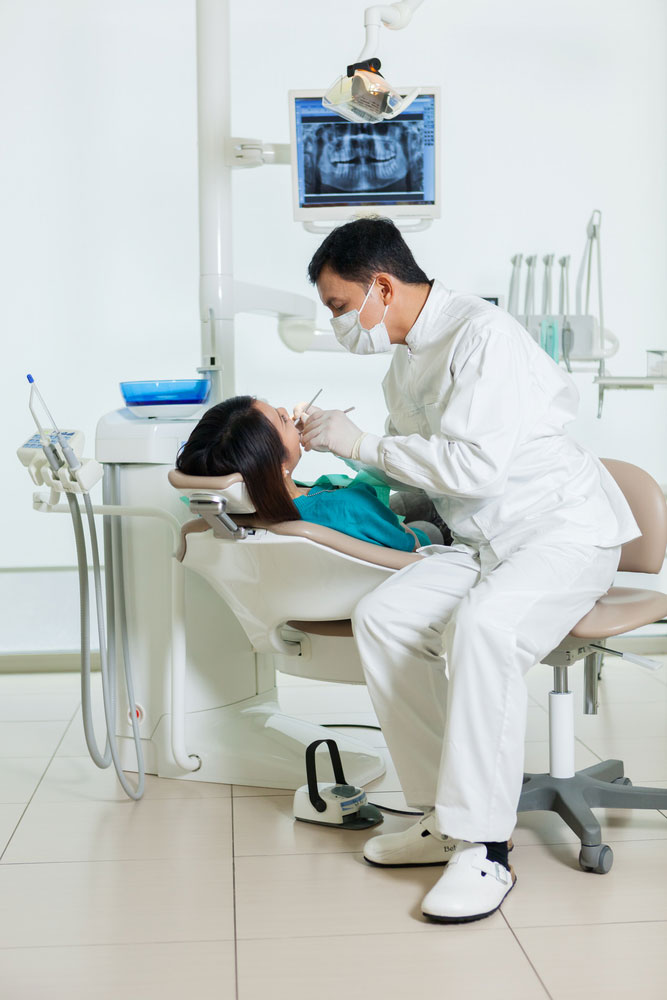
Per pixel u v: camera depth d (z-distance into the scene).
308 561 1.81
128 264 3.91
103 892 1.67
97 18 3.79
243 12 3.74
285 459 1.89
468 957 1.44
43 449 1.88
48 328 3.92
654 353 3.26
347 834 1.92
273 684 2.51
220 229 2.53
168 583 2.25
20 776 2.29
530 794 1.83
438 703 1.73
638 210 3.83
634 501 1.99
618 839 1.88
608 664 3.35
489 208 3.82
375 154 2.59
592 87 3.79
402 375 2.04
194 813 2.04
